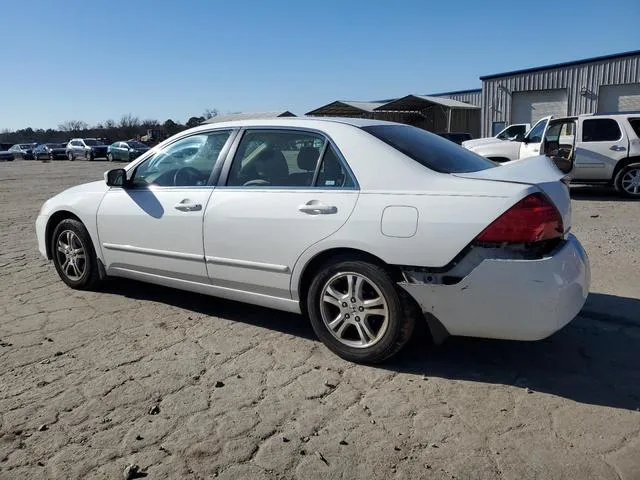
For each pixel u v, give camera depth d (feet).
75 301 16.63
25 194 52.60
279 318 15.07
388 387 11.16
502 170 11.76
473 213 10.53
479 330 10.87
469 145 47.80
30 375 11.78
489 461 8.74
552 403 10.48
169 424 9.89
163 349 13.10
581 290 11.05
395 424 9.82
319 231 11.97
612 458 8.77
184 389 11.16
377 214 11.32
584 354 12.62
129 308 15.96
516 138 47.88
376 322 11.94
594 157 39.04
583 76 95.45
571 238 11.50
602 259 20.79
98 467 8.71
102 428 9.78
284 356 12.66
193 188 14.42
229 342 13.50
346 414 10.18
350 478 8.41
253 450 9.12
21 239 27.50
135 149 134.72
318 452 9.05
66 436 9.53
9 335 14.01
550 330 10.48
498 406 10.39
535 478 8.33
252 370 11.98
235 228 13.25
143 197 15.29
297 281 12.56
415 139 13.17
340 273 11.96
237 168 13.84
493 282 10.42
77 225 16.98
